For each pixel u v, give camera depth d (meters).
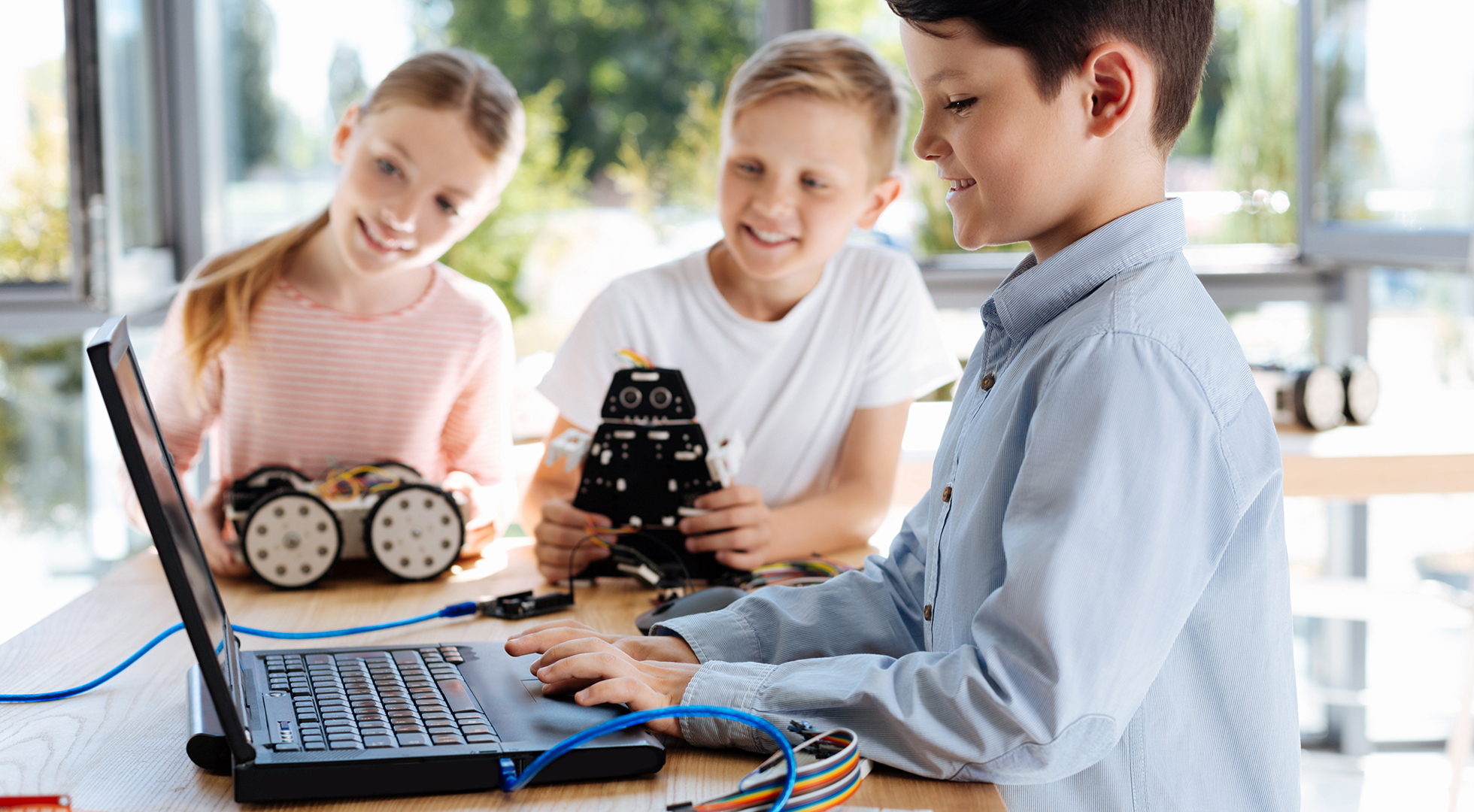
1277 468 0.71
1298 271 2.39
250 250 1.45
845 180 1.36
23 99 2.32
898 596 0.92
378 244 1.35
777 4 2.34
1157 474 0.67
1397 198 2.13
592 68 2.46
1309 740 2.40
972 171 0.76
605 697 0.74
